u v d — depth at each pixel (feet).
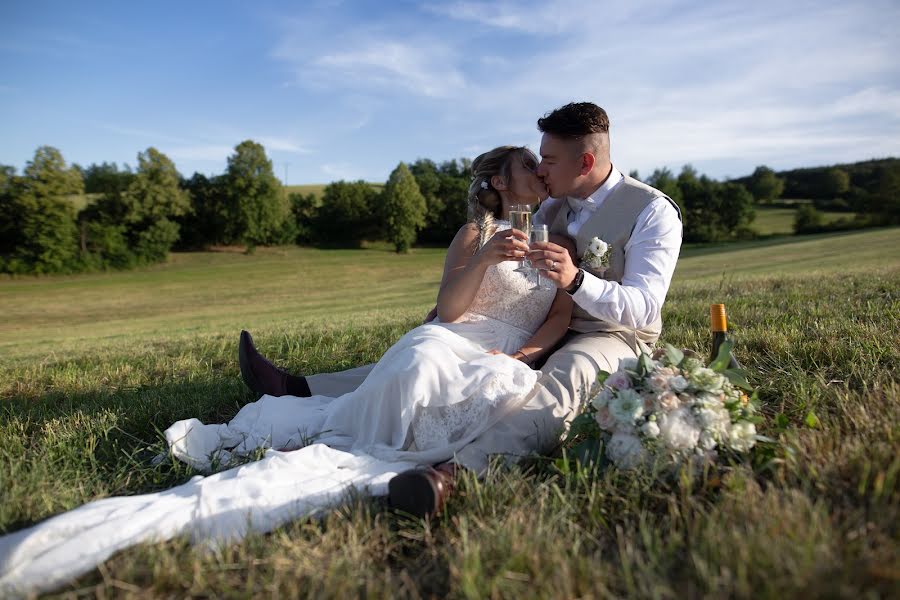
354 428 9.52
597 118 10.18
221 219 226.38
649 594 4.95
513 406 8.52
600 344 9.81
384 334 21.18
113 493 8.39
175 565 5.87
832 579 4.70
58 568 5.93
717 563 5.24
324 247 249.75
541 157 10.53
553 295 10.66
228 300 130.11
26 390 16.56
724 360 8.28
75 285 161.07
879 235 146.51
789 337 13.38
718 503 6.38
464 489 7.44
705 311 19.83
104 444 10.14
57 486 8.16
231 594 5.50
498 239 9.52
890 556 4.90
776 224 263.70
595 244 10.14
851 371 10.43
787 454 6.96
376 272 180.04
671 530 5.92
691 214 246.47
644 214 10.17
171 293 145.07
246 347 11.89
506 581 5.35
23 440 10.64
